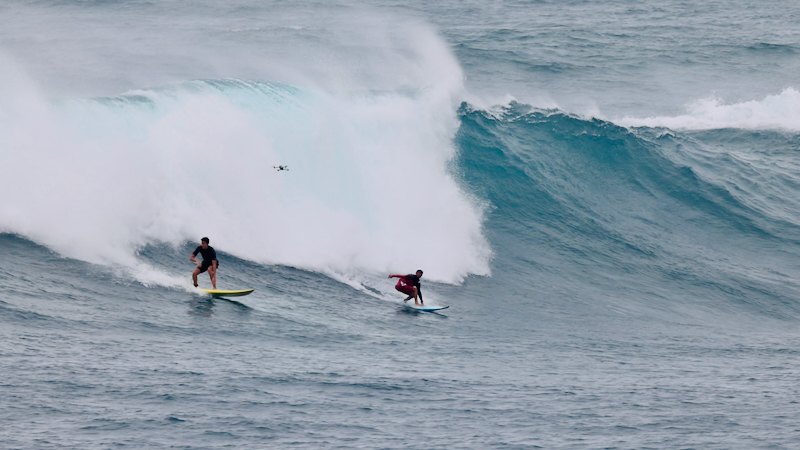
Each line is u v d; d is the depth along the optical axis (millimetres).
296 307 61781
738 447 34281
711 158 117625
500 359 52969
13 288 53438
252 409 36250
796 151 128250
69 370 39125
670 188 107812
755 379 50062
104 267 61750
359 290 70812
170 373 40594
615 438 35188
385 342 55125
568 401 41719
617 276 85875
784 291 85875
